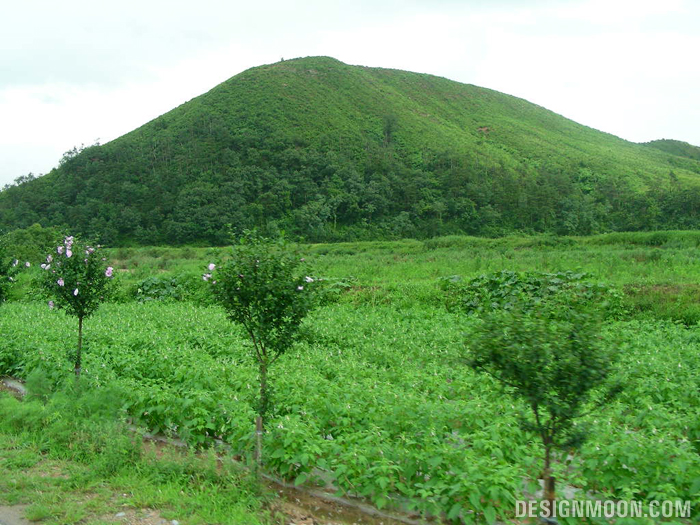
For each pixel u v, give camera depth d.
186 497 5.18
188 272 21.73
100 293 8.99
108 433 6.21
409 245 44.09
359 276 22.42
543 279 15.98
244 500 5.10
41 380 7.98
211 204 63.75
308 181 70.12
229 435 6.54
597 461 5.23
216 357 10.53
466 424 6.43
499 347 4.70
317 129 89.38
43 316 14.23
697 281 16.72
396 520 5.02
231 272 5.91
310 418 6.27
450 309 16.38
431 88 139.62
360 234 63.47
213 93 102.75
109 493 5.25
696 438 6.18
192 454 5.86
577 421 6.06
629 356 9.48
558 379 4.54
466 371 8.59
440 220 65.62
